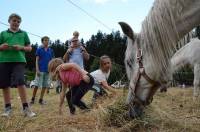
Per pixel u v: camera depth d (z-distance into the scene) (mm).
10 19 3092
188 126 2510
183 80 6496
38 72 4113
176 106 3453
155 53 2086
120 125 2455
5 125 2633
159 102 3635
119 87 3131
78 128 2480
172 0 2059
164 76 2127
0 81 3049
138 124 2387
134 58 2227
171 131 2391
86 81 2967
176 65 4664
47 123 2666
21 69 3027
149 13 2139
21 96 3008
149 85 2209
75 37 3865
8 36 3045
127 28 2178
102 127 2441
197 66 4445
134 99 2277
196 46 4500
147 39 2104
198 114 2998
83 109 3014
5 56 3021
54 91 6914
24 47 3047
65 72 2965
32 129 2531
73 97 2988
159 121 2549
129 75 2305
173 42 2088
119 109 2508
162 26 2062
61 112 3066
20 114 3129
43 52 4137
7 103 3096
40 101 4109
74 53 3857
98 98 3217
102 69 3246
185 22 2102
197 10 2092
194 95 4285
